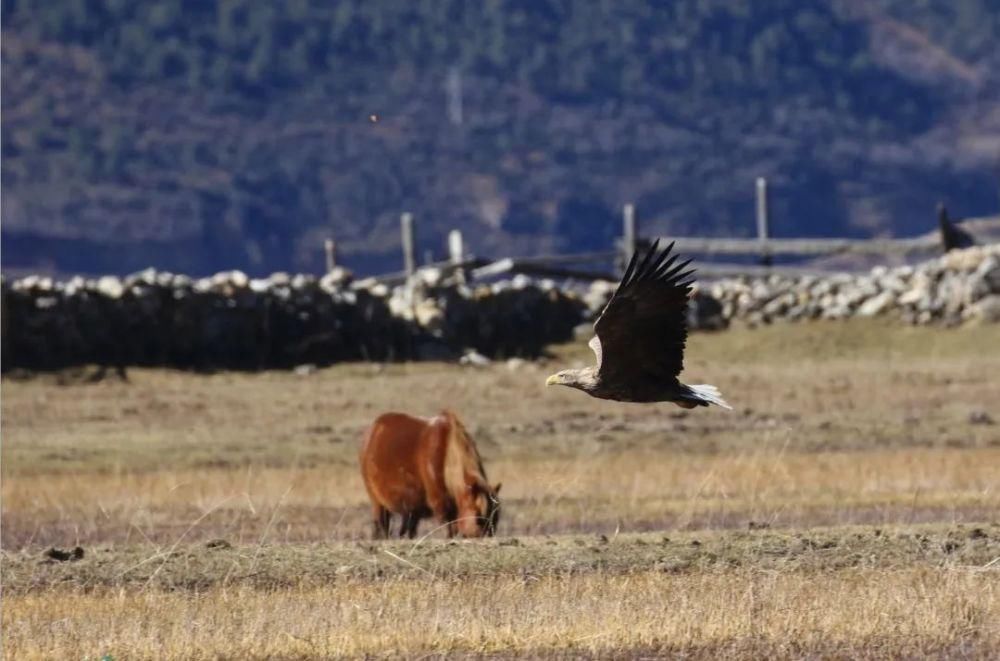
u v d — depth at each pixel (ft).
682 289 155.33
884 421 396.37
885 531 221.87
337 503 288.10
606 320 156.56
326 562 207.92
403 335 532.73
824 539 216.54
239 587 197.88
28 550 226.79
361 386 463.42
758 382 474.90
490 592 188.34
